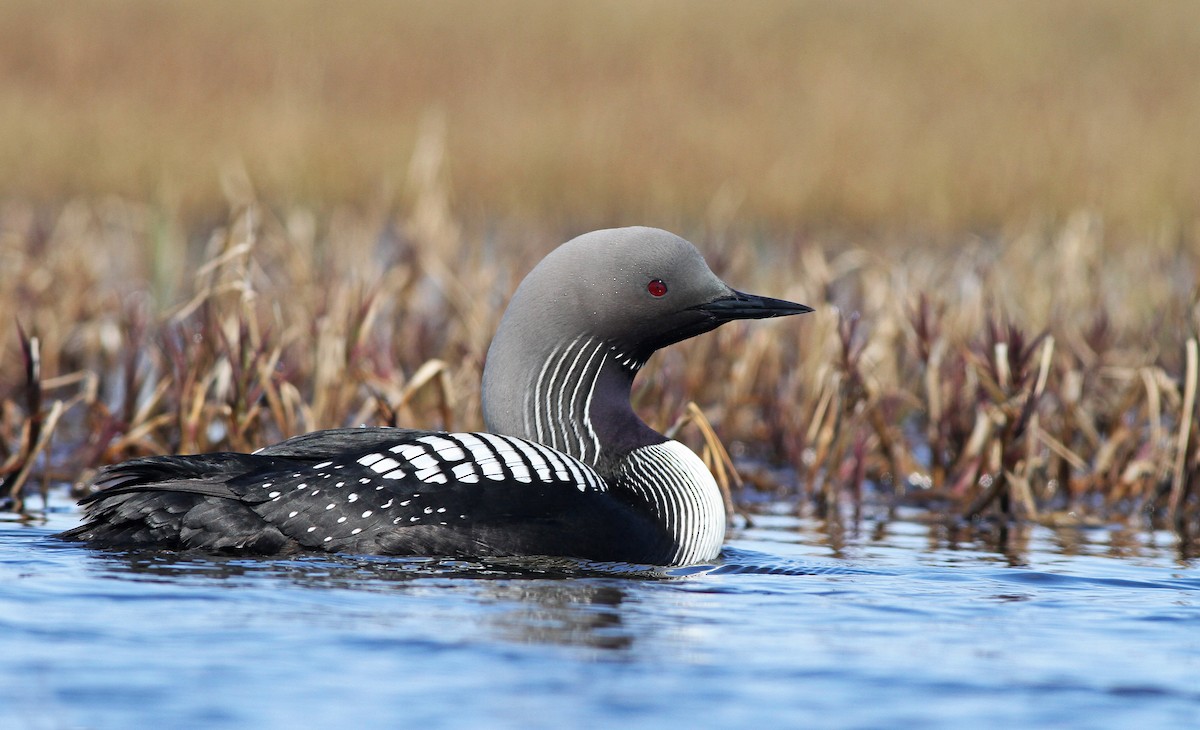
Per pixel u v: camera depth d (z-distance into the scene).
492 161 27.84
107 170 26.59
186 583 6.91
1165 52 35.97
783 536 9.98
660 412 12.30
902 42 35.91
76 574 7.01
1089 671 6.10
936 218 26.47
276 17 35.34
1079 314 16.48
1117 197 26.56
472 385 12.77
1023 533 10.44
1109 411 13.61
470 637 6.24
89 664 5.68
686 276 8.94
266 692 5.44
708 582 7.86
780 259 20.36
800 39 36.09
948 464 12.86
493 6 37.53
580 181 27.34
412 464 7.85
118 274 19.23
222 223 24.33
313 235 18.83
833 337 13.32
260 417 11.42
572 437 8.81
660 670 5.90
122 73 31.28
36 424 10.70
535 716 5.29
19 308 15.72
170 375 12.23
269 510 7.53
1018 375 11.87
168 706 5.25
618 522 8.20
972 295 16.47
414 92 31.48
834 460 11.77
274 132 28.14
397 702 5.38
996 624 6.94
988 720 5.43
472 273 16.25
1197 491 11.80
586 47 34.69
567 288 8.84
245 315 11.75
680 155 28.66
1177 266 21.16
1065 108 31.66
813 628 6.73
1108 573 8.60
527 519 7.95
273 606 6.58
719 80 33.06
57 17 33.78
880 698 5.65
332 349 11.83
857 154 28.84
